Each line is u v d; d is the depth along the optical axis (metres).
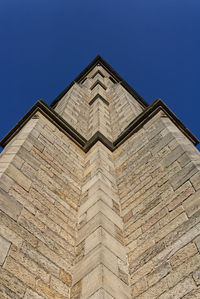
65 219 6.60
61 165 8.35
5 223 5.21
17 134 9.41
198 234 4.95
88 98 18.41
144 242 5.80
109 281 4.85
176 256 4.96
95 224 6.18
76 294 4.95
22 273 4.73
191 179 6.14
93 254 5.45
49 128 9.73
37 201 6.34
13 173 6.42
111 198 7.31
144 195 6.96
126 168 8.66
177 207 5.85
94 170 8.48
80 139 10.52
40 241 5.56
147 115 10.42
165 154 7.64
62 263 5.55
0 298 4.14
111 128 13.62
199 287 4.27
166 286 4.69
